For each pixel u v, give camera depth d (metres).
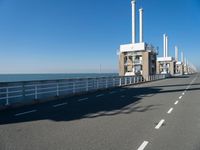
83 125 9.14
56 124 9.31
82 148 6.30
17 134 7.75
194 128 8.77
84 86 24.59
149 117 10.88
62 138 7.29
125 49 60.06
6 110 12.87
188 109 13.35
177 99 18.38
